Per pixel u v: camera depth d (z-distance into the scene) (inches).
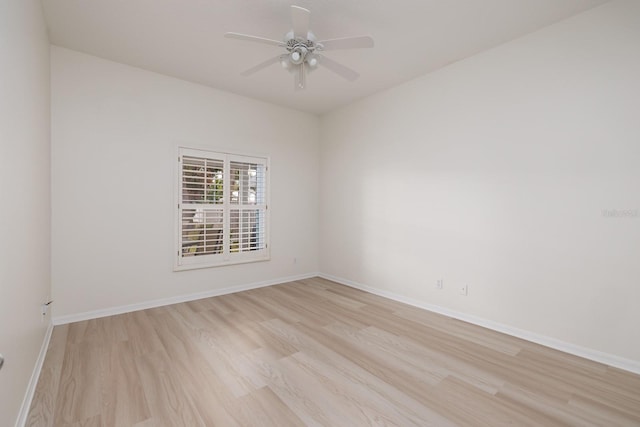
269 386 75.4
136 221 128.8
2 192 49.3
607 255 88.0
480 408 68.0
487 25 98.1
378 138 156.3
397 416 65.0
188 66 127.6
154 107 132.9
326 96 161.5
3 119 49.8
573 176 93.7
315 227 194.4
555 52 96.8
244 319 120.0
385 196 152.9
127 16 94.2
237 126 158.4
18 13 60.1
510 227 107.5
